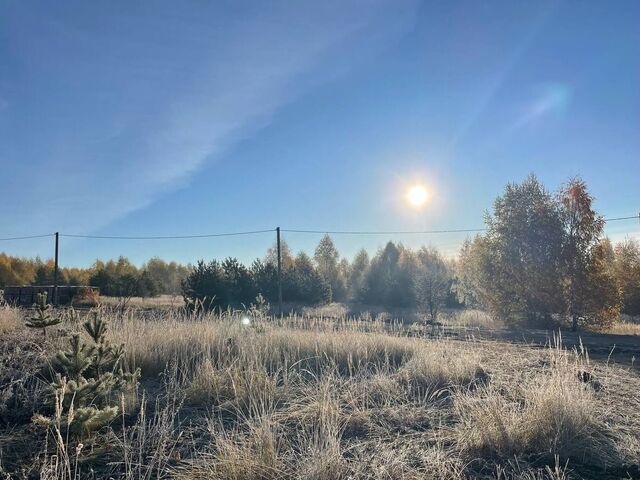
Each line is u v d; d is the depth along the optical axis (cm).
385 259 3625
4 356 658
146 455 402
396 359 885
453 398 589
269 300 2916
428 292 2520
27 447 402
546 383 552
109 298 2770
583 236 1983
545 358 905
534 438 448
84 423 398
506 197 2136
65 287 2758
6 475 340
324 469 354
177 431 462
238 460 368
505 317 2128
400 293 3231
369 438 457
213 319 1104
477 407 496
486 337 1478
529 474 380
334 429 438
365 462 386
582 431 459
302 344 886
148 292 3700
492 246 2172
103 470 370
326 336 927
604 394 622
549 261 2011
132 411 515
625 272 2967
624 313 3059
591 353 1087
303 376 732
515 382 659
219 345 798
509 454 421
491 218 2191
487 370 764
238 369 643
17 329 924
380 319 1975
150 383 663
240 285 2566
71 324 884
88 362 481
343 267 5756
